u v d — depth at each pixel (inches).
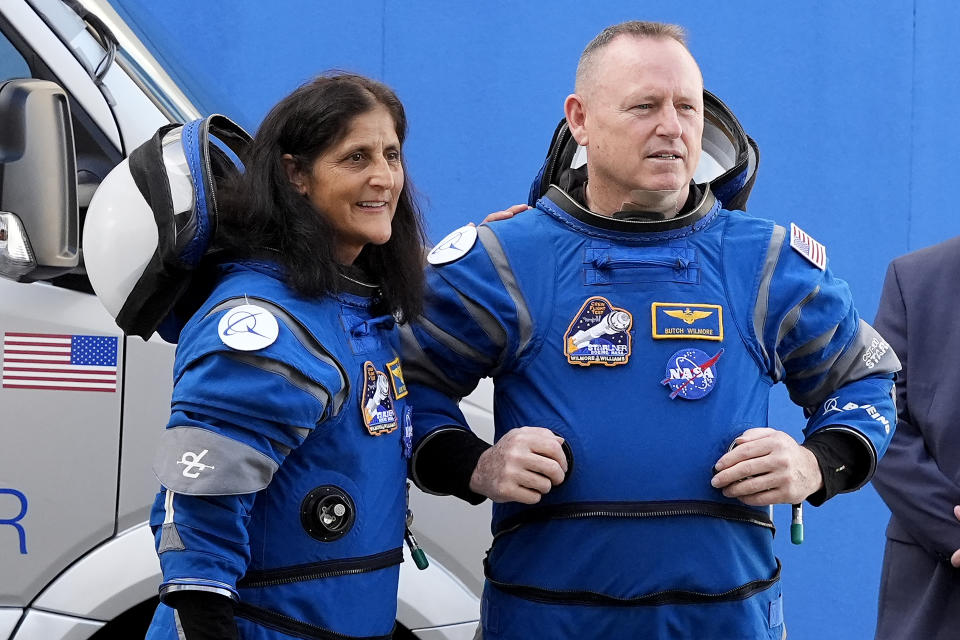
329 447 162.7
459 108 429.1
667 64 186.9
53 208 200.4
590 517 180.5
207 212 158.9
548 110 428.1
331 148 166.9
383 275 181.8
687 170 189.6
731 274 190.5
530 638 184.2
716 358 185.0
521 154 429.1
